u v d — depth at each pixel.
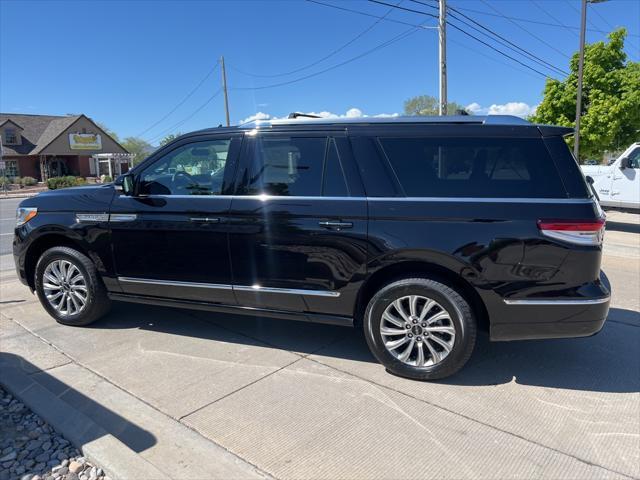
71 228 4.58
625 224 13.52
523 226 3.37
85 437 2.91
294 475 2.64
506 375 3.82
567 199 3.37
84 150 50.28
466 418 3.21
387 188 3.65
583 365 4.01
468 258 3.44
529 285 3.39
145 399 3.44
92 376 3.78
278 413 3.26
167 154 4.34
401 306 3.68
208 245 4.12
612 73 17.66
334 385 3.65
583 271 3.34
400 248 3.55
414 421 3.17
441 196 3.55
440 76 16.31
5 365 3.94
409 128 3.73
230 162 4.10
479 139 3.59
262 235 3.92
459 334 3.52
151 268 4.37
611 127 17.34
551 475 2.65
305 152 3.90
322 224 3.74
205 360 4.07
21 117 51.28
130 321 4.98
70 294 4.74
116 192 4.50
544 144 3.48
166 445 2.91
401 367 3.70
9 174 47.53
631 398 3.47
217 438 2.98
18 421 3.16
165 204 4.25
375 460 2.78
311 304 3.90
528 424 3.14
